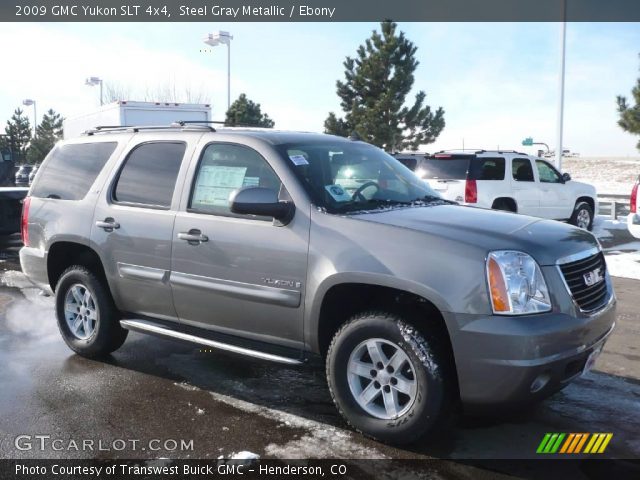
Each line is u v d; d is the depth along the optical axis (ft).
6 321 22.40
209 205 15.12
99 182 17.57
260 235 13.92
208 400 15.08
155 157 16.69
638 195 30.76
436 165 41.57
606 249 38.73
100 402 14.93
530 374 11.30
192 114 56.08
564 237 13.11
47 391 15.61
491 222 13.28
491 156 41.37
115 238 16.62
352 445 12.73
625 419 14.07
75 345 18.17
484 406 11.76
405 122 90.79
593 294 13.03
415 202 15.24
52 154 19.60
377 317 12.53
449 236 12.21
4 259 35.88
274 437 13.10
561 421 13.94
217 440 12.95
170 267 15.48
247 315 14.30
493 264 11.63
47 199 18.85
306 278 13.23
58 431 13.38
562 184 45.70
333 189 14.21
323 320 13.34
